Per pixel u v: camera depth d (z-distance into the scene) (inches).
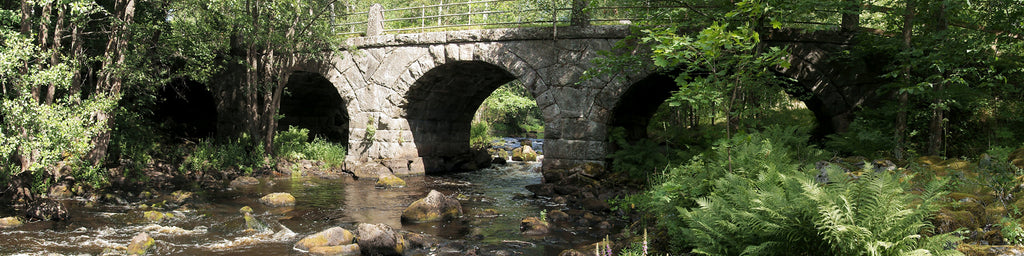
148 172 520.4
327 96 924.6
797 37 470.3
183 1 556.4
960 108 406.0
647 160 472.7
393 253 267.0
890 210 142.6
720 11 367.2
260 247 278.2
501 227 340.8
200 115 944.3
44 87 542.0
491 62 571.5
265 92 672.4
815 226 147.6
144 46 509.0
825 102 474.3
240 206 403.9
